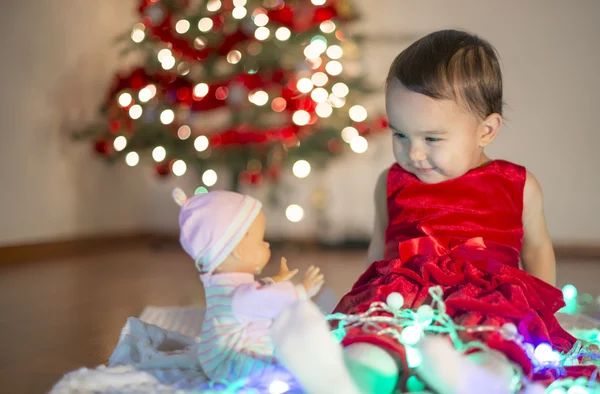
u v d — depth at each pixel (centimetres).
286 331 83
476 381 80
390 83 119
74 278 246
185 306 190
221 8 299
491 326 94
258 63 294
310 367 81
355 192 358
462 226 125
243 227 112
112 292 215
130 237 380
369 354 90
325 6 296
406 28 350
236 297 107
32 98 316
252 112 296
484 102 118
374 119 326
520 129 334
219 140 287
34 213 317
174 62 298
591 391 92
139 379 112
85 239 346
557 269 267
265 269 262
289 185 364
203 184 322
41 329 161
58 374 123
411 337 92
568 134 329
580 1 325
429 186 128
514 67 334
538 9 330
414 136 118
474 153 123
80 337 153
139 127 307
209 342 110
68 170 339
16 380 119
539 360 99
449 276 110
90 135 327
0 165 298
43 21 323
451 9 343
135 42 316
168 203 391
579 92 327
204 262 112
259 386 105
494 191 126
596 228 327
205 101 290
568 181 330
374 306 102
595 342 115
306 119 282
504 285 107
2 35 300
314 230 362
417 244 119
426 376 83
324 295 187
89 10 354
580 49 326
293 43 293
